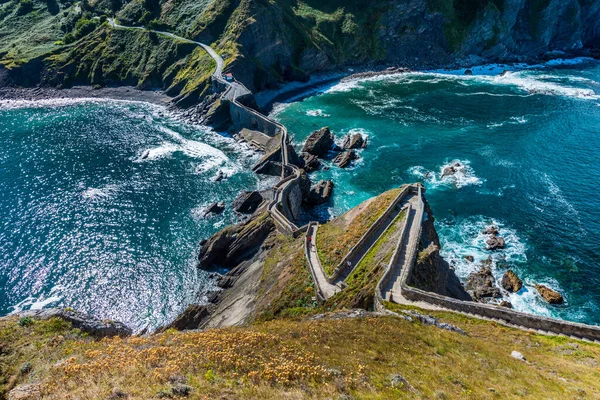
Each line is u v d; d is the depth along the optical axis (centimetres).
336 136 10688
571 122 10794
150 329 5597
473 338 2936
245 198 8012
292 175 8256
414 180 8606
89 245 7019
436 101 12756
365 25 16238
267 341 2420
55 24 17188
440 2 16425
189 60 13850
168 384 1814
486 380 2186
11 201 8162
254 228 6825
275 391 1814
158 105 13288
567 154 9262
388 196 5644
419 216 5106
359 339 2584
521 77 14788
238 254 6738
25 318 2558
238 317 4803
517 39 17738
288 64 14538
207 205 8169
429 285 4094
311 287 4403
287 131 10225
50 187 8650
